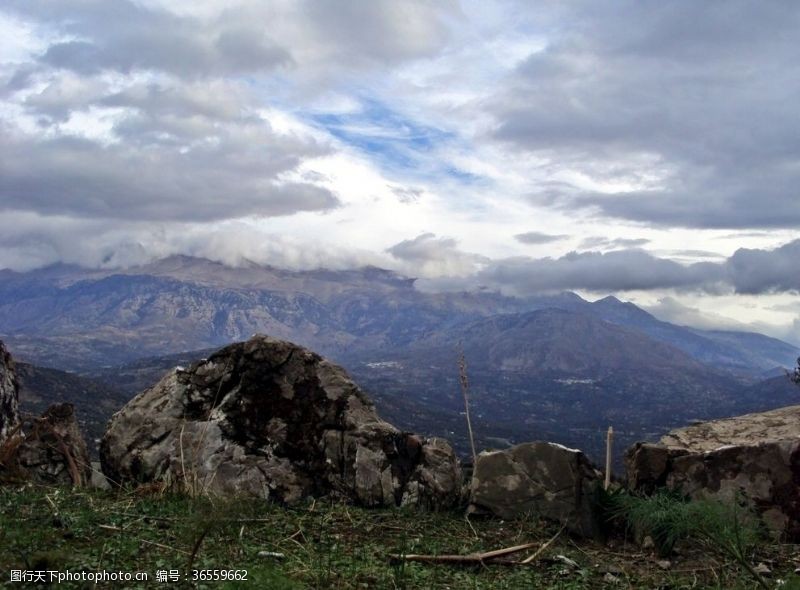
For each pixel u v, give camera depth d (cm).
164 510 1041
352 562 875
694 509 1014
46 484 1232
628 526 1117
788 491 1143
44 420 1412
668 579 916
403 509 1180
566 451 1170
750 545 1041
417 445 1273
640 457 1233
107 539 870
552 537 1085
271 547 905
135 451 1276
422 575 845
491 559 943
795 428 1327
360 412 1302
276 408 1300
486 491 1173
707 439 1357
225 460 1242
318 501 1200
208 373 1354
